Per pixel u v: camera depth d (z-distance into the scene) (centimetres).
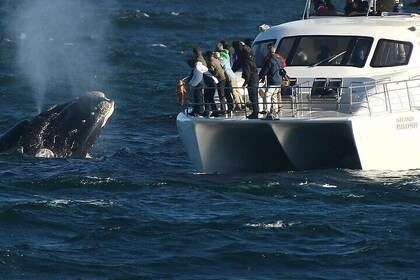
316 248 7450
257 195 8644
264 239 7588
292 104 9094
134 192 8750
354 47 9556
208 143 9119
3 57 19588
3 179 9081
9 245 7450
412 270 7081
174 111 13075
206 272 7069
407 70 9494
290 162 9138
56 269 7081
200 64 9238
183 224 7862
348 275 7006
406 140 9181
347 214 8138
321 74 9425
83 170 9456
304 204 8412
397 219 8012
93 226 7856
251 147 9106
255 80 9138
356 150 8969
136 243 7506
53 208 8162
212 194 8656
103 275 7000
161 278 6956
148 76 16575
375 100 9150
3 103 13950
